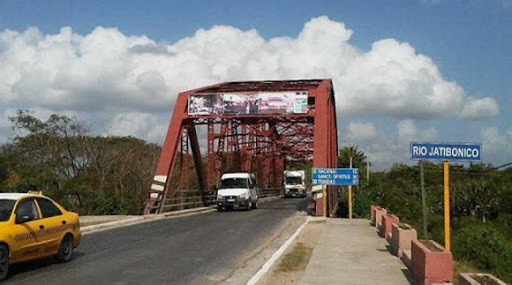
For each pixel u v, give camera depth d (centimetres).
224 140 4597
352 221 2603
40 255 1132
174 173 4528
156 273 1108
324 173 2927
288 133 5953
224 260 1310
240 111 3562
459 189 3494
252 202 3669
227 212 3412
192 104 3603
